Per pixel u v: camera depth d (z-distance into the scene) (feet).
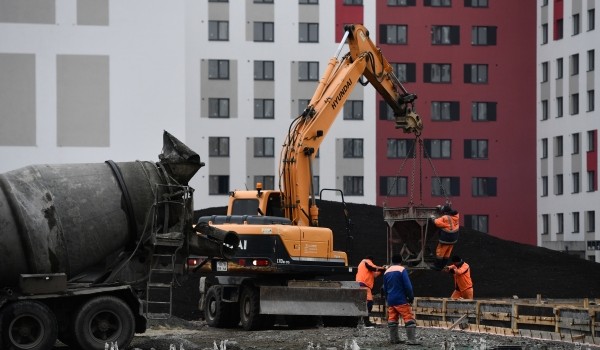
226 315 114.01
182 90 239.50
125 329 81.00
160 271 87.15
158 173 87.15
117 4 238.27
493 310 111.04
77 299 80.64
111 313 80.69
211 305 116.16
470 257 182.19
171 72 239.50
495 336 101.60
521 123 367.45
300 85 353.10
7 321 77.15
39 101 235.40
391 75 126.11
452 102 366.84
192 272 106.32
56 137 235.61
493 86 367.25
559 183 354.33
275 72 352.28
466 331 110.32
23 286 78.33
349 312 107.96
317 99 118.11
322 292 107.65
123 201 84.99
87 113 237.04
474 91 367.04
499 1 366.84
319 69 352.90
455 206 365.61
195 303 142.92
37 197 81.51
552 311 103.14
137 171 86.43
